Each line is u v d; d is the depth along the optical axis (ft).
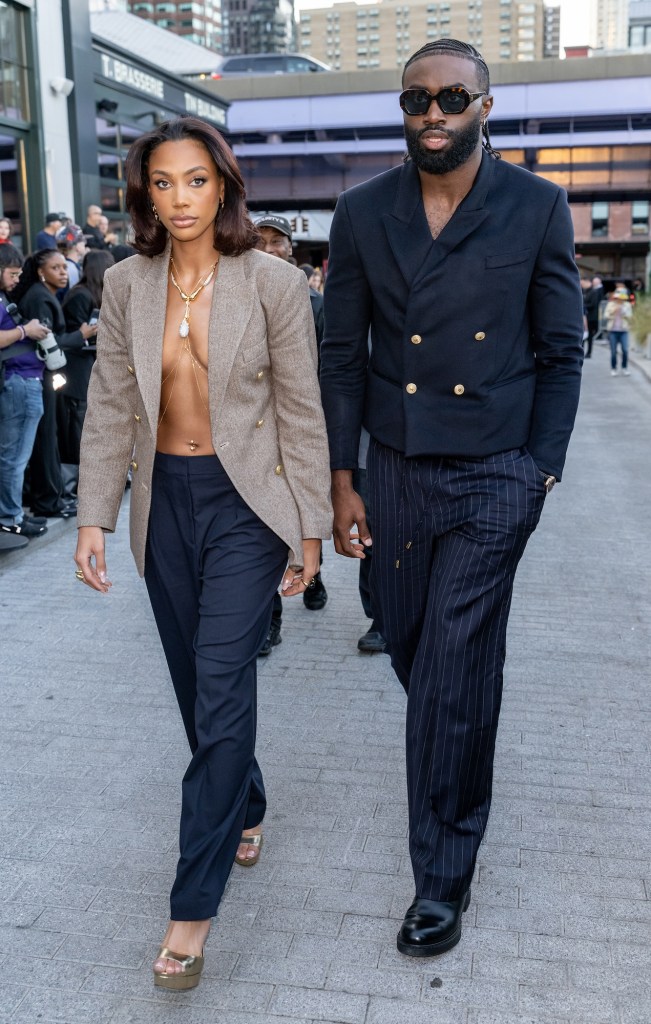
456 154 7.62
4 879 9.36
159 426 8.16
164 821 10.37
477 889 9.12
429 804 8.33
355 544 9.07
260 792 9.30
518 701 13.24
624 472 30.27
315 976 7.98
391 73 117.19
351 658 14.90
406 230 8.02
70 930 8.60
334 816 10.41
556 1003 7.64
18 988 7.88
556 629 16.07
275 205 125.08
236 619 7.98
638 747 11.92
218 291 7.88
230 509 8.16
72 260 29.55
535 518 8.14
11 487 20.72
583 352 8.31
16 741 12.21
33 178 46.16
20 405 20.39
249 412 8.04
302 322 8.09
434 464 8.21
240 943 8.39
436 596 8.20
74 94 48.29
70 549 21.02
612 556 20.63
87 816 10.47
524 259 7.89
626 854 9.68
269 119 118.11
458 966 8.07
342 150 118.73
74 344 24.32
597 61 116.26
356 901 8.96
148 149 7.71
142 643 15.58
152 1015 7.57
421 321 8.00
